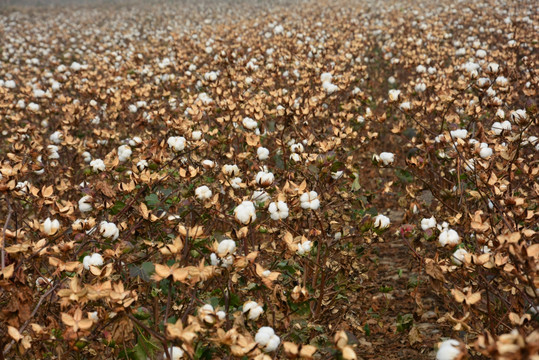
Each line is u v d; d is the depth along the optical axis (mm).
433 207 3885
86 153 4359
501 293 2982
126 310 2357
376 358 3598
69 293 2318
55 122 5645
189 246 2701
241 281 3070
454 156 3340
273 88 5324
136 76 7094
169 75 6250
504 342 1936
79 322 2262
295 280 3256
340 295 3406
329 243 3494
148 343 2643
